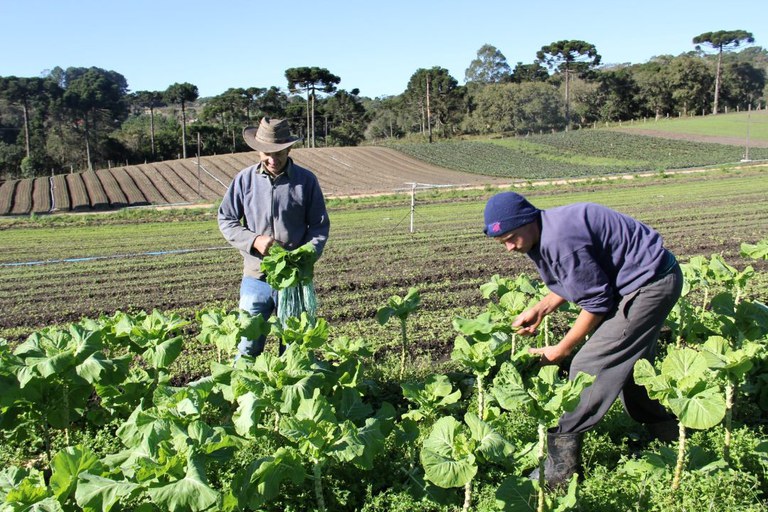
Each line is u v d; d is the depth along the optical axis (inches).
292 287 223.5
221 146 3880.4
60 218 1177.4
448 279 508.1
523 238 167.5
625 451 195.9
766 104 4677.7
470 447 143.2
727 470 169.0
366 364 273.1
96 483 133.3
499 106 4247.0
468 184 1790.1
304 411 155.6
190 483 132.5
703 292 396.8
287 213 228.4
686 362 152.8
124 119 5728.3
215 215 1196.5
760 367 221.8
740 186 1317.7
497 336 190.2
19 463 199.9
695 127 3289.9
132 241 855.7
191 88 3710.6
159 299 476.4
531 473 175.0
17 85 3836.1
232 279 551.5
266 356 184.1
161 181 2111.2
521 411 207.6
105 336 216.4
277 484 143.2
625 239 165.2
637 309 165.8
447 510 165.8
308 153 2642.7
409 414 197.3
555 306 190.2
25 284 555.8
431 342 322.3
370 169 2330.2
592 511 161.0
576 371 173.6
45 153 3597.4
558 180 1761.8
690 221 820.0
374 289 480.4
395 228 872.9
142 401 179.0
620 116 4453.7
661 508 154.3
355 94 4849.9
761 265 524.1
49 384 191.9
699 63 4281.5
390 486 180.5
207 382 186.9
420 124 4798.2
